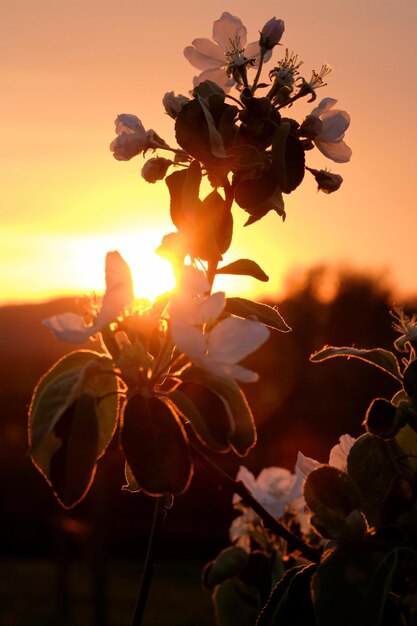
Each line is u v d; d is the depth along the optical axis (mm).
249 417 445
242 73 587
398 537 478
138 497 5539
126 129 585
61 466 436
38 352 5773
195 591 4266
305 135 562
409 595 472
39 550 5531
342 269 5926
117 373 442
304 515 679
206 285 445
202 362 426
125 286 439
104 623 3482
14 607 4000
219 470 469
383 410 489
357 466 494
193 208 535
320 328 5672
